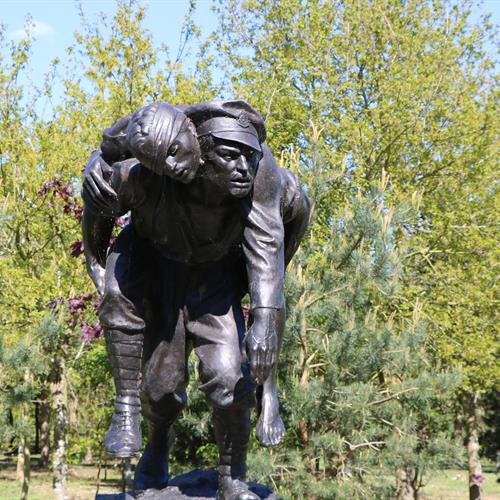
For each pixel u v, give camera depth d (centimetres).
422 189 1664
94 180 353
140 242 373
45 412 2805
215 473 407
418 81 1719
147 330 379
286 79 1814
